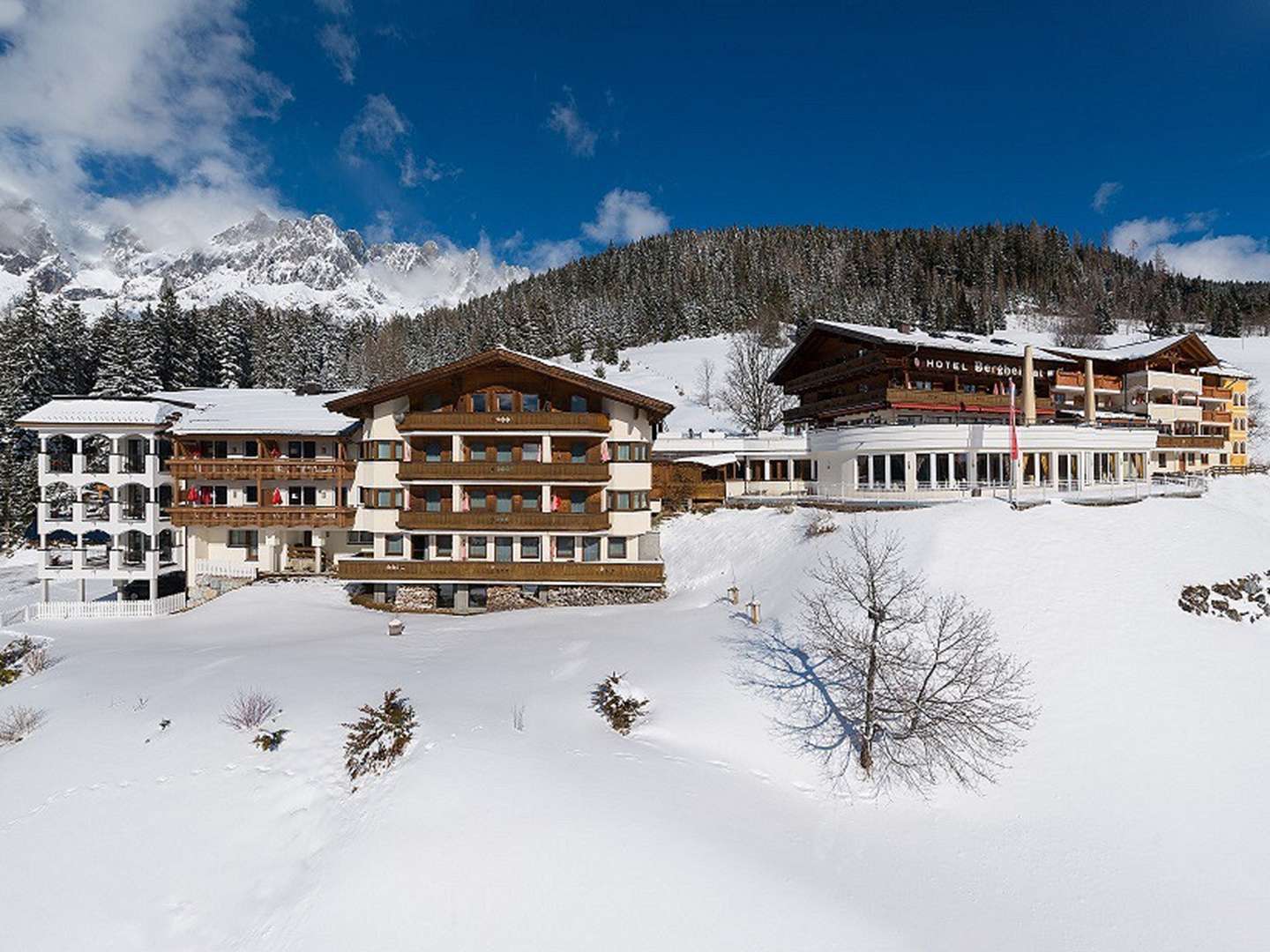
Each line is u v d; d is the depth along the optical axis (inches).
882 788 741.3
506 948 491.8
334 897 545.0
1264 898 613.6
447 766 681.6
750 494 1886.1
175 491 1492.4
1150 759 778.8
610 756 732.0
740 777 740.0
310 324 4606.3
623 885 538.6
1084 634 975.6
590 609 1349.7
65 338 2770.7
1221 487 1939.0
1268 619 1087.6
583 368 4163.4
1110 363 2267.5
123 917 574.2
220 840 645.3
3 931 561.3
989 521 1240.2
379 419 1409.9
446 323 5723.4
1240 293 5605.3
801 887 568.1
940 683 851.4
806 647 977.5
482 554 1429.6
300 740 772.0
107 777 722.2
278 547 1563.7
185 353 3161.9
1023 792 735.7
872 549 1180.5
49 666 1021.8
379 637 1173.7
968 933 551.5
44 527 1366.9
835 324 2007.9
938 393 1790.1
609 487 1413.6
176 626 1262.3
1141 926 577.0
